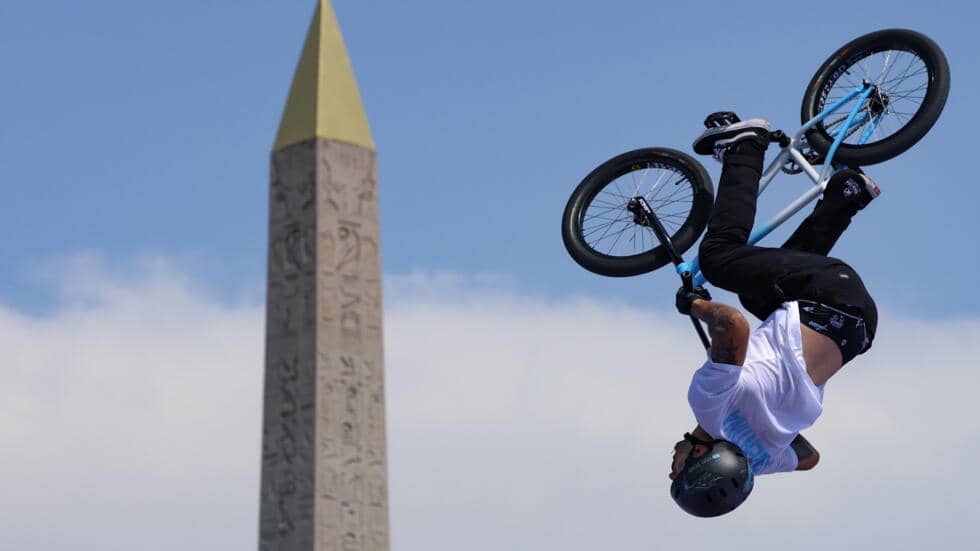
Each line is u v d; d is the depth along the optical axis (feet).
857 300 58.54
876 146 75.36
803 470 61.36
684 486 56.90
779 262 60.70
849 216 66.80
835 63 77.87
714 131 67.72
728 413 57.00
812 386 57.36
